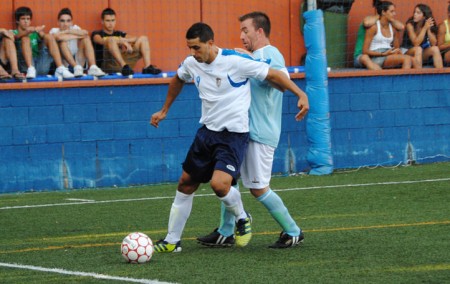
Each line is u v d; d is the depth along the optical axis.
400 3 56.94
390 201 36.38
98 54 48.84
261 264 22.52
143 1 51.44
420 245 25.05
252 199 38.28
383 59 53.12
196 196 39.62
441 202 35.56
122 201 39.25
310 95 48.59
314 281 20.25
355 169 50.84
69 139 46.31
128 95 47.34
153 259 23.62
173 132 48.31
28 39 46.34
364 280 20.25
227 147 23.73
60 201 39.97
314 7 48.59
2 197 42.78
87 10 50.31
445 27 55.00
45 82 45.72
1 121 45.06
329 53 54.88
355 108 51.56
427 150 53.31
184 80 25.17
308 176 47.75
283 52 55.03
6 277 21.77
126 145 47.41
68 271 22.22
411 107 52.91
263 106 24.50
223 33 53.41
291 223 24.98
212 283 20.20
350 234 27.56
